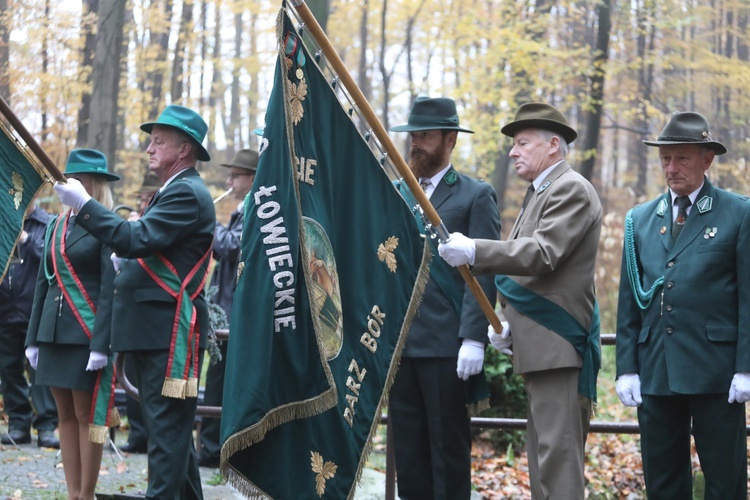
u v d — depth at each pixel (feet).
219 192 75.46
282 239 13.64
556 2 61.21
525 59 59.47
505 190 74.74
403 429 19.27
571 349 16.87
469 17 62.69
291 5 14.19
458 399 18.90
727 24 66.74
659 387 17.25
